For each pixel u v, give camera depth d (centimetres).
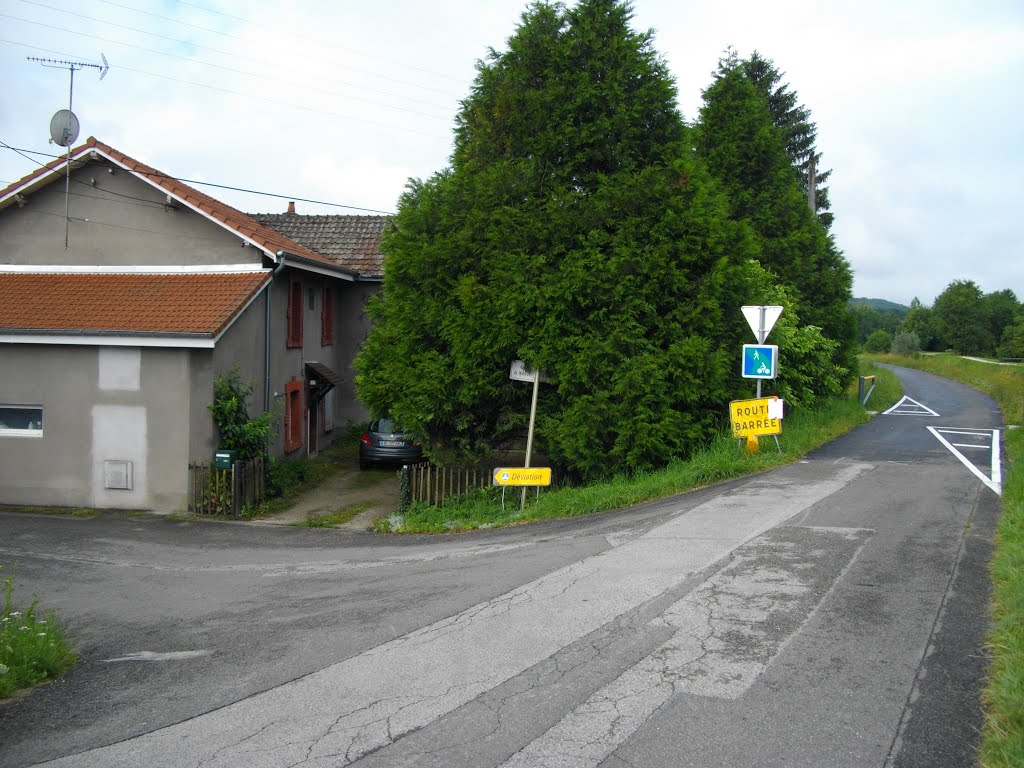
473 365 1389
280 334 1870
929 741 417
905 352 7556
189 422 1499
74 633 735
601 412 1316
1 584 950
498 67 1488
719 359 1327
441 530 1226
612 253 1352
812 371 2058
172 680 577
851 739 421
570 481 1434
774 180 2380
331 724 472
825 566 725
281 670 575
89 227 1783
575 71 1434
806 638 559
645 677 509
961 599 623
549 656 556
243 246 1752
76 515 1468
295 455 2002
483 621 646
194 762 434
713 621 602
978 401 3016
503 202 1421
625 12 1464
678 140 1456
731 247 1390
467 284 1373
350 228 2562
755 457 1305
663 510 1048
